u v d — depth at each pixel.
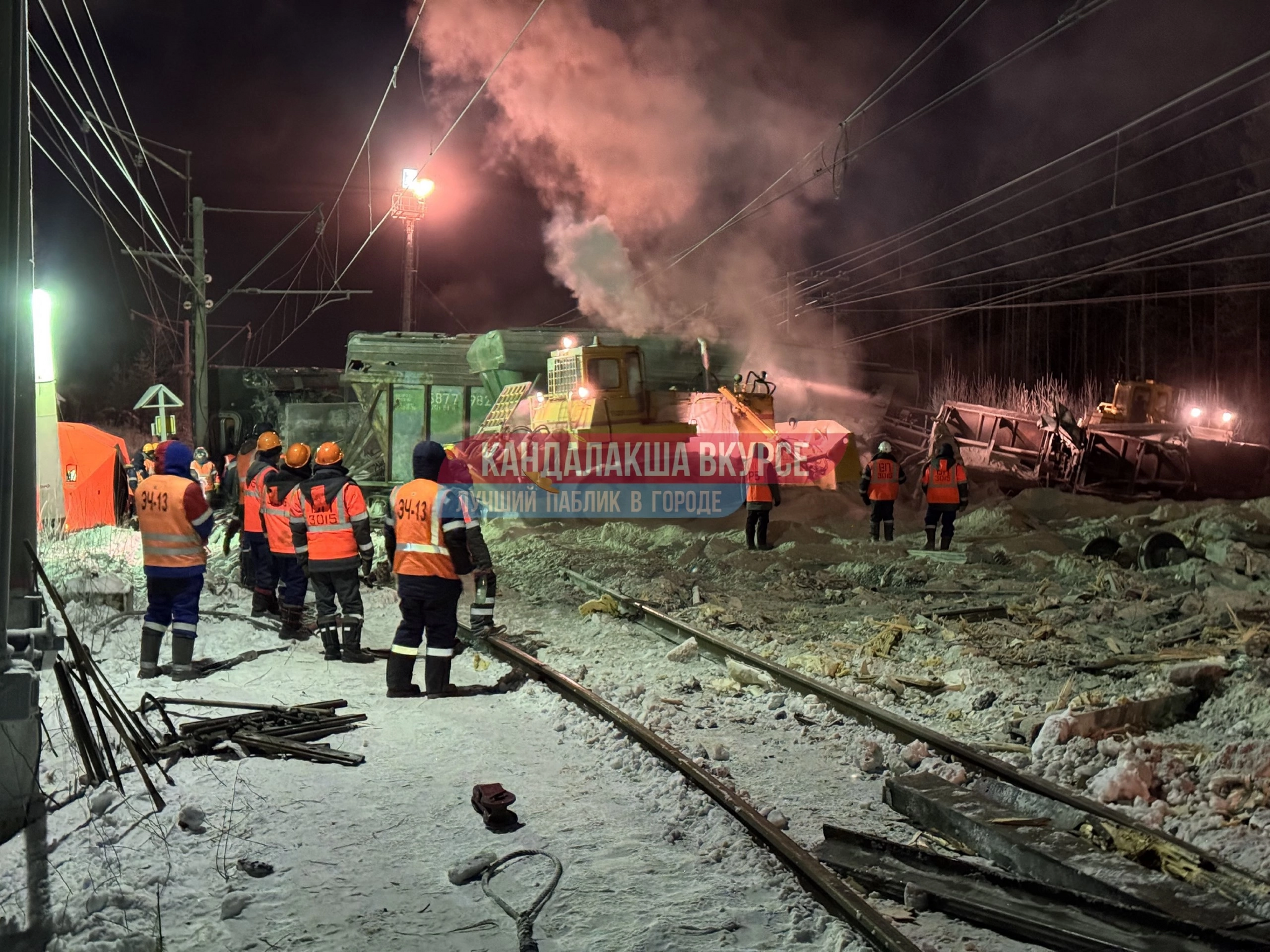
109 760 5.44
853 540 17.06
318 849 4.79
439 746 6.33
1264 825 5.00
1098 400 45.91
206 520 7.92
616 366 17.67
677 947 3.91
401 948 3.93
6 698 4.97
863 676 8.24
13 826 4.95
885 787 5.53
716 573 13.96
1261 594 10.88
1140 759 5.89
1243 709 6.92
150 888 4.37
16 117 5.04
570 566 14.18
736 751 6.48
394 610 11.09
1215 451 20.84
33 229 5.68
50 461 16.09
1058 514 20.22
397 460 21.06
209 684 7.77
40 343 16.02
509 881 4.48
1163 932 3.88
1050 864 4.46
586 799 5.47
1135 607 10.80
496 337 19.84
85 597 9.83
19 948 3.93
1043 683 8.18
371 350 21.12
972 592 12.37
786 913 4.20
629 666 8.71
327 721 6.67
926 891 4.34
